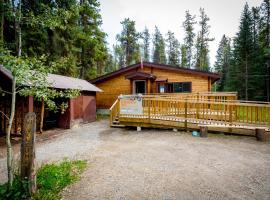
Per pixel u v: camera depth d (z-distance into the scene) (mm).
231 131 10297
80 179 5633
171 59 60406
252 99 34594
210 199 4473
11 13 5469
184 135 10648
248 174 5742
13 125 12156
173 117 11523
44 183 5160
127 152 8062
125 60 49250
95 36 26766
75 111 15250
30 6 9023
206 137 10133
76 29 21891
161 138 10234
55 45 18359
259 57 33094
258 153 7609
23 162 4676
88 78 27562
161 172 5973
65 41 19781
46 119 14547
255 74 33281
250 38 34688
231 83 37969
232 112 10383
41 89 5355
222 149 8148
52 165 6598
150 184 5227
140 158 7270
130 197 4629
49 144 9828
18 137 11742
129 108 12812
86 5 24344
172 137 10328
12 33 14992
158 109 12172
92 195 4762
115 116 14883
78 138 11086
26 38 15469
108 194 4789
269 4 37531
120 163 6816
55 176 5621
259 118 9891
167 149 8305
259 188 4938
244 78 34594
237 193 4707
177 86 18797
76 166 6586
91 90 17000
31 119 4715
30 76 4992
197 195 4645
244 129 10031
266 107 9523
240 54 35062
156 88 19359
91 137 11258
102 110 21953
